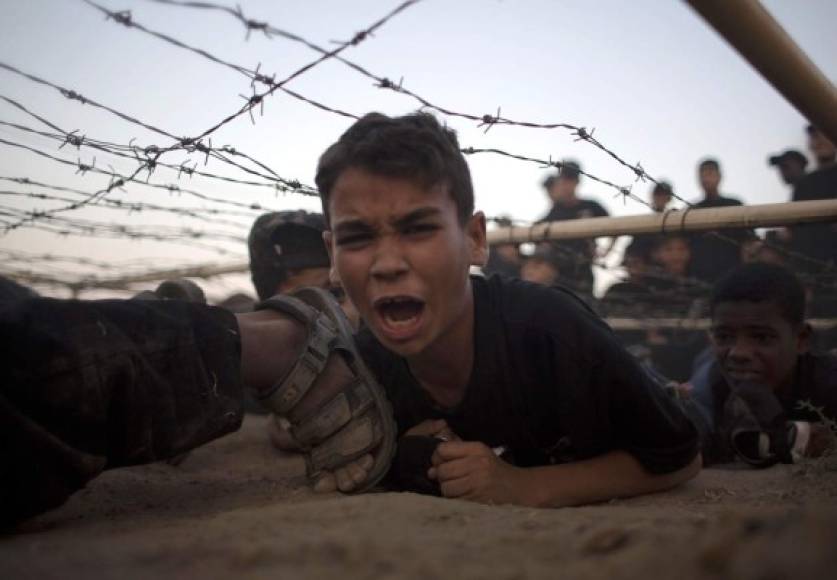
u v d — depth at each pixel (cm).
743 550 76
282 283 272
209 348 151
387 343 151
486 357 165
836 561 69
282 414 173
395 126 150
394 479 176
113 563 92
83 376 132
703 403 269
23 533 132
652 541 89
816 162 479
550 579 81
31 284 363
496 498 162
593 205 510
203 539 107
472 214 162
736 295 254
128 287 384
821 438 226
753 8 143
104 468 141
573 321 166
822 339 445
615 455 177
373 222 146
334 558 91
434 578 83
